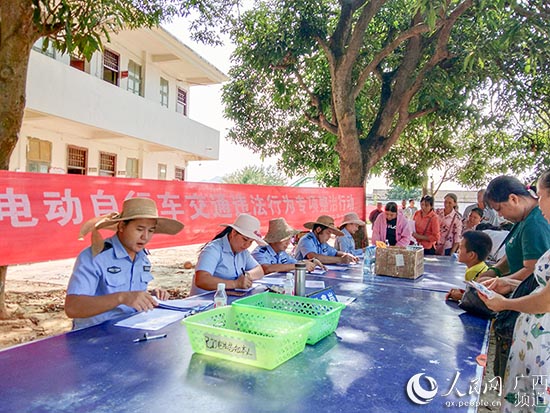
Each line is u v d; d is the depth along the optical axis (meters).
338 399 1.32
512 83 6.83
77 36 4.08
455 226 6.30
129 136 10.37
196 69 13.54
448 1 4.90
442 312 2.47
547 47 5.34
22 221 3.48
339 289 3.09
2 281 4.67
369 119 9.20
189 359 1.63
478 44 5.71
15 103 4.12
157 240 4.53
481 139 10.11
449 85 6.99
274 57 6.93
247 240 3.08
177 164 15.41
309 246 4.43
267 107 9.75
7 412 1.20
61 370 1.51
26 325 4.50
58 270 8.12
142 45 11.70
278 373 1.51
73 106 8.51
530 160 9.08
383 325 2.18
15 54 4.05
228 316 1.95
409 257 3.56
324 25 6.96
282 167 10.44
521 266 2.45
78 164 10.47
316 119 8.17
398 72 7.44
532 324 2.01
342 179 7.48
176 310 2.35
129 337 1.88
